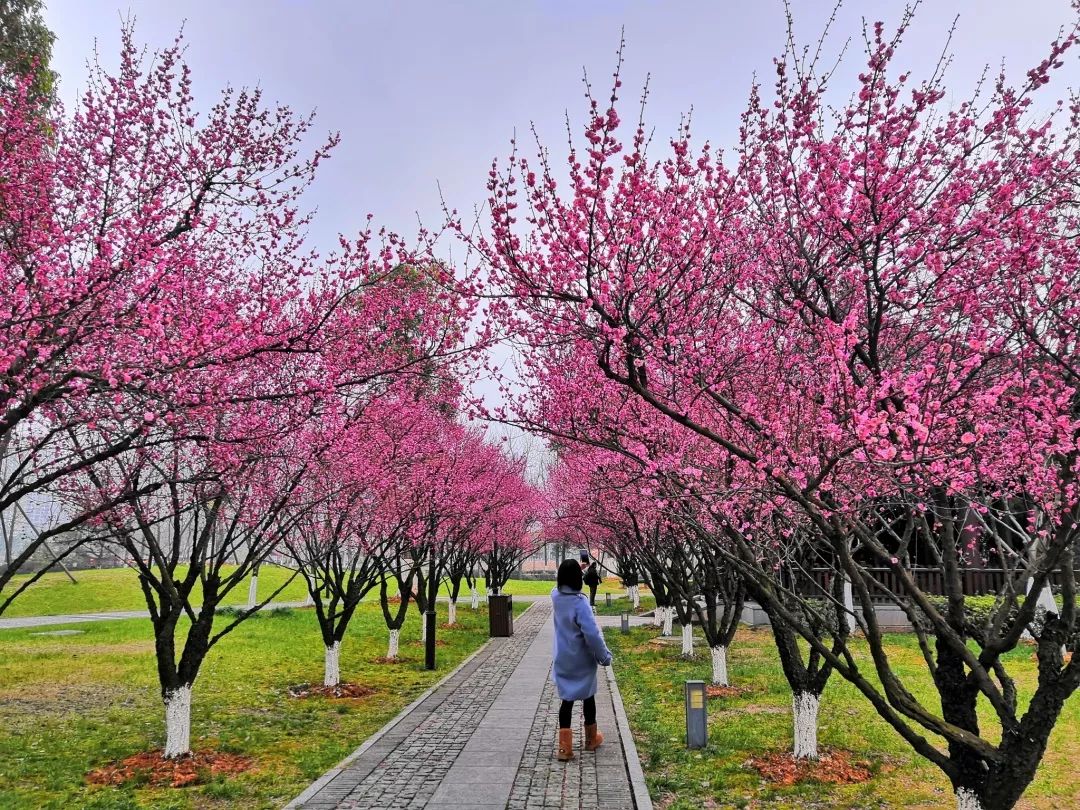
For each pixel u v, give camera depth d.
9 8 9.21
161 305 5.29
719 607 22.31
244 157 7.21
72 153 6.38
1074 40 4.52
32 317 4.70
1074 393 4.21
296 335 5.98
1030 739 4.05
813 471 4.43
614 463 8.47
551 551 62.84
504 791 6.31
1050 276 4.62
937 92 4.43
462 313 6.65
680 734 8.51
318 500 8.74
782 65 5.04
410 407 11.61
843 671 4.73
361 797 6.16
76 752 8.00
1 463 8.05
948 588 4.94
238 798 6.49
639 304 4.84
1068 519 3.83
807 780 6.86
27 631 18.77
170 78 6.78
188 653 7.96
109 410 5.98
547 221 4.66
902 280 4.88
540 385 7.60
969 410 4.29
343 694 11.18
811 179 5.03
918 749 4.52
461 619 23.23
